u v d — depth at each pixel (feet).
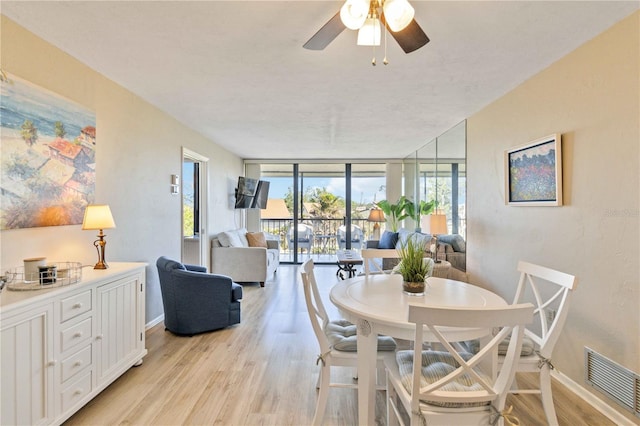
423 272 6.70
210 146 17.63
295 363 8.93
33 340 5.48
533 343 6.40
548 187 8.32
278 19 6.39
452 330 5.23
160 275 11.12
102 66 8.46
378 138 17.15
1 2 5.83
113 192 9.51
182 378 8.08
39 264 6.29
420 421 4.64
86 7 6.02
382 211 23.80
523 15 6.21
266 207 24.40
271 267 19.58
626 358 6.31
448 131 15.23
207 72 8.83
